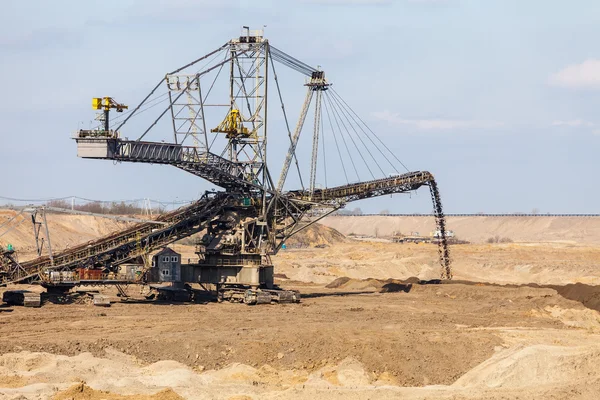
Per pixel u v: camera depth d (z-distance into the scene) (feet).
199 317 374.43
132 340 303.48
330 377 276.62
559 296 428.97
